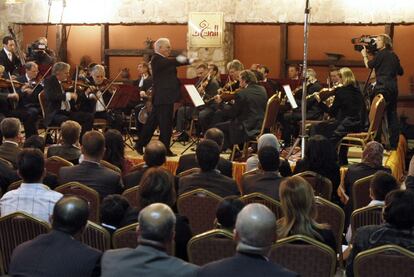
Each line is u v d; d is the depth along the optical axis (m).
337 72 11.79
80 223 3.94
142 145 10.81
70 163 7.12
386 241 4.45
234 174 9.95
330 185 6.54
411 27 14.38
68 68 11.27
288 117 11.74
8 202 5.43
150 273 3.52
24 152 5.47
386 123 11.28
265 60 15.18
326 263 4.35
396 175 10.23
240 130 10.31
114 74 16.14
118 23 15.46
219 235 4.49
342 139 10.15
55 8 15.73
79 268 3.76
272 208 5.68
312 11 14.27
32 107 11.51
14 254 3.87
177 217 4.82
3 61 13.06
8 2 15.36
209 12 14.71
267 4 14.53
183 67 15.35
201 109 12.07
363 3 14.05
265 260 3.49
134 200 6.07
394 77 11.28
